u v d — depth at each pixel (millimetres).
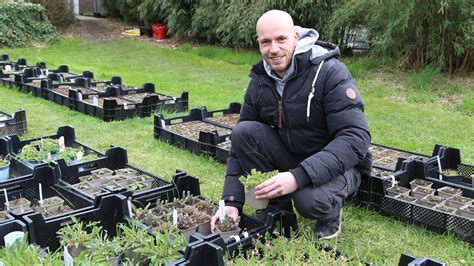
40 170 3811
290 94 3072
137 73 10547
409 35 9500
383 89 8805
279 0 11797
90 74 9156
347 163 2912
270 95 3174
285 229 3109
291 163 3297
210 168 4688
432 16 8789
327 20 11734
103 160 4348
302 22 12414
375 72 10117
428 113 7176
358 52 12547
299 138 3164
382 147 5207
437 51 9227
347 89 2979
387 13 9367
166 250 2557
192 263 2496
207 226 3197
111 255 2527
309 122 3092
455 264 3018
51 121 6227
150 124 6215
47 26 15258
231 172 3314
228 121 6219
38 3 16469
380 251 3006
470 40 8672
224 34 14109
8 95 7676
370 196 3734
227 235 2975
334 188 3018
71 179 4066
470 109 7340
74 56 12867
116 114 6297
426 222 3453
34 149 4430
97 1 20609
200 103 7633
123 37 16672
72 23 17625
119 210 3154
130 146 5328
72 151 4453
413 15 8898
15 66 9766
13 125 5559
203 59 13039
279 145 3289
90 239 2609
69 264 2266
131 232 2764
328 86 2988
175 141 5355
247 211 3691
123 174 4180
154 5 16266
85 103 6594
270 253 2762
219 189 4141
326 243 2998
